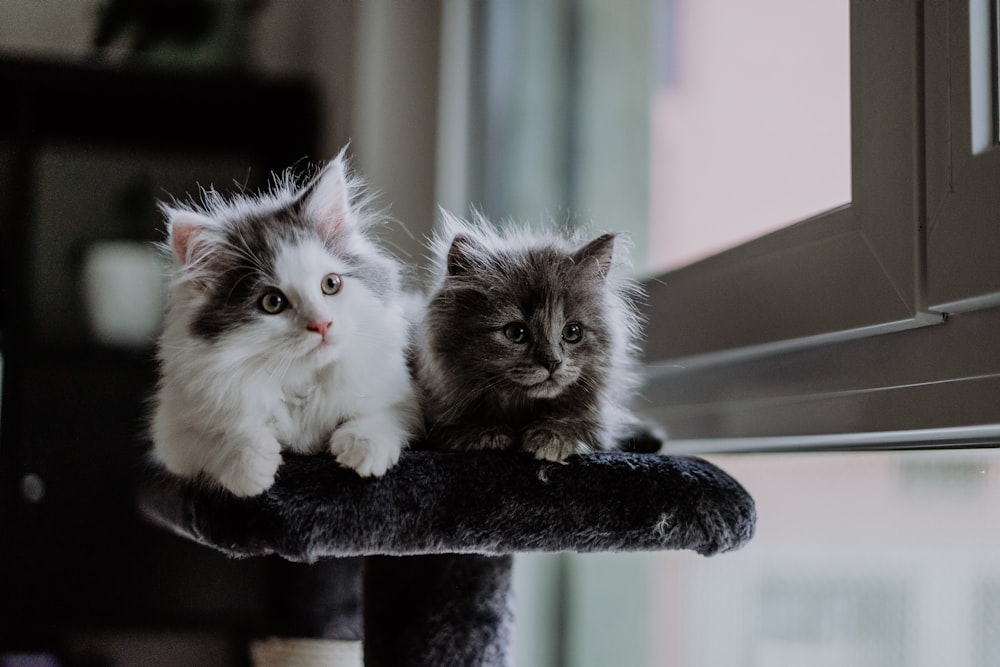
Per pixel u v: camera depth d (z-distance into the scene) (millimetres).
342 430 989
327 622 1387
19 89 1890
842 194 1240
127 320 1941
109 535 2006
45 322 2021
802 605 1501
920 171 1024
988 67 954
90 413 2012
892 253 1056
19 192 1886
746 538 1015
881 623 1336
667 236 1903
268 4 2156
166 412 1053
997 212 906
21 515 1967
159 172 2105
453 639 1064
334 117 2184
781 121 1467
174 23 2066
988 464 1109
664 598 1860
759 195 1535
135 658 2047
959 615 1199
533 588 1966
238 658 2104
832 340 1187
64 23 1999
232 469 924
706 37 1800
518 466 979
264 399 1015
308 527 892
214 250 1057
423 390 1123
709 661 1729
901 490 1277
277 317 1024
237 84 1989
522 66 2164
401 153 2184
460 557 1072
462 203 2170
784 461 1525
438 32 2213
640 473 995
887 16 1084
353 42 2195
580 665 1945
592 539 964
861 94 1132
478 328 1067
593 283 1120
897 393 1074
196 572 2045
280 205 1146
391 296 1133
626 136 2039
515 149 2156
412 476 941
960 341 995
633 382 1325
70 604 1973
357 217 1207
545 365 1025
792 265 1241
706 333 1435
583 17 2146
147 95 1972
